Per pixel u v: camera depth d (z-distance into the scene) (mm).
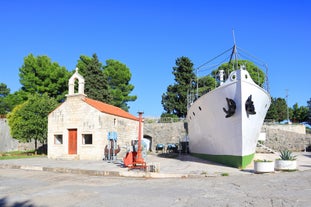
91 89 40125
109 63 48281
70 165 17328
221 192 8320
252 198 7332
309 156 22219
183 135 34281
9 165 17859
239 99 13438
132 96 48625
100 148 22375
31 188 10094
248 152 14938
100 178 12688
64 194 8734
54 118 24438
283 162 12609
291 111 62938
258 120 14828
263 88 14641
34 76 39656
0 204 7617
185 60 50594
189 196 7906
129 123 27234
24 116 26719
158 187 9680
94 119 22812
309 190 8086
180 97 49312
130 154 15398
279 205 6512
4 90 61969
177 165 16547
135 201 7488
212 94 14906
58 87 40500
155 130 35406
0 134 35781
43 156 26516
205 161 18219
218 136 15773
